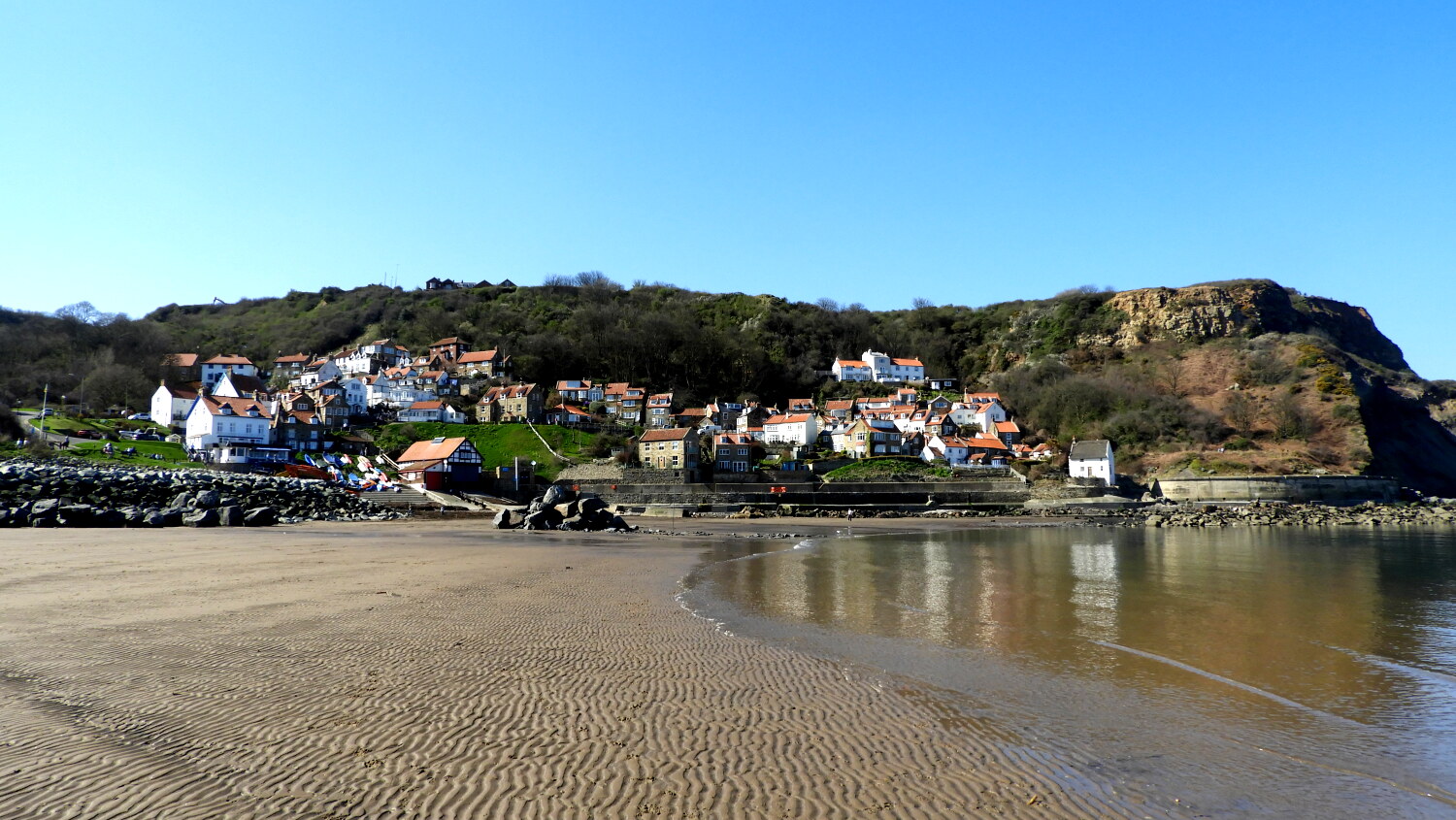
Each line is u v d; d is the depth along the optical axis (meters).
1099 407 135.75
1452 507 93.31
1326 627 18.91
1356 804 8.54
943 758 9.47
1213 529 66.50
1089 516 82.94
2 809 7.01
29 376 113.12
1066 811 8.02
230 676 11.90
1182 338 160.38
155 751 8.69
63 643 13.80
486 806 7.54
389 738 9.38
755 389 160.75
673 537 50.62
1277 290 165.50
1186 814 8.09
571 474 93.75
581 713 10.72
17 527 42.62
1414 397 137.62
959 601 22.70
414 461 88.94
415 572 26.31
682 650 15.02
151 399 113.62
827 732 10.33
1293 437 118.50
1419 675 14.23
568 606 20.00
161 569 25.12
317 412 107.69
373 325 186.25
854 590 24.75
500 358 148.88
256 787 7.80
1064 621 19.38
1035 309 187.88
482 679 12.30
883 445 115.00
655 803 7.79
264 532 45.03
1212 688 13.18
